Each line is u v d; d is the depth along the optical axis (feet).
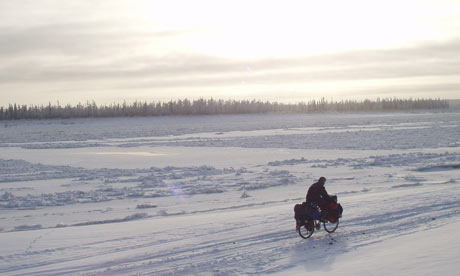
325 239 33.73
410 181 70.95
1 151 164.96
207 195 63.46
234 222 40.34
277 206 50.52
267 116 653.30
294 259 29.07
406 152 123.95
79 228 40.42
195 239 34.60
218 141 195.00
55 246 33.50
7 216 51.13
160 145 179.32
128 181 80.53
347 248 31.07
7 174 94.58
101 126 452.76
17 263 29.35
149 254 30.81
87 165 112.98
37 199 61.82
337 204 36.17
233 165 104.94
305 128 306.76
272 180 75.92
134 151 154.10
